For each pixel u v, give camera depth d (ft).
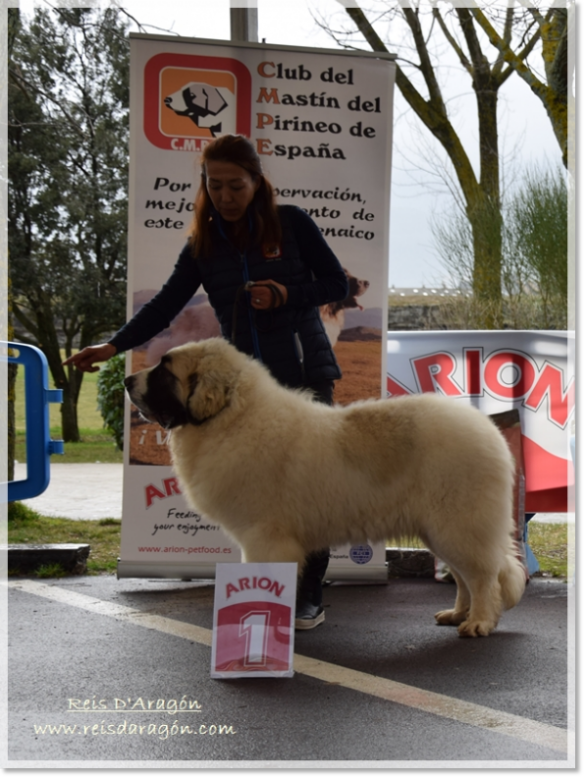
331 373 14.80
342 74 18.37
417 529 13.39
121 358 38.68
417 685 11.20
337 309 18.60
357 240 18.60
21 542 22.72
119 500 32.40
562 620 14.94
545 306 35.86
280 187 18.37
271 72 18.17
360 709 10.26
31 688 11.12
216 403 12.66
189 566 18.21
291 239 14.53
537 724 9.76
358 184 18.54
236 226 14.29
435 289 39.60
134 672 11.85
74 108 61.16
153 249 18.07
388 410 13.32
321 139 18.40
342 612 15.97
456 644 13.30
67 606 16.24
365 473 12.83
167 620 15.06
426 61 47.62
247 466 12.52
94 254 64.23
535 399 19.72
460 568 13.55
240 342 14.52
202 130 18.07
